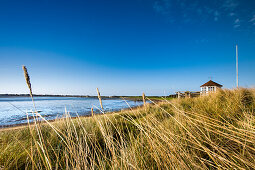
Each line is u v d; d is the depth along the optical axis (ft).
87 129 11.54
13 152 8.30
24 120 38.17
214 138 6.37
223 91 20.74
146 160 5.49
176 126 8.08
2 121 40.50
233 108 10.40
